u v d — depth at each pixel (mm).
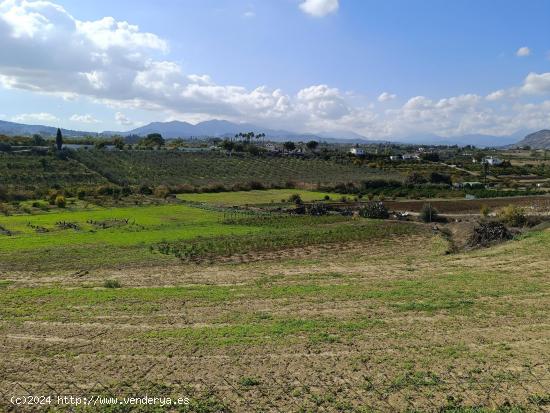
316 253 40906
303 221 62188
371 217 67688
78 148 132000
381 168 141125
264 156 154000
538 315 20734
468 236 45656
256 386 13836
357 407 12539
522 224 54219
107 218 62312
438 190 99938
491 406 12523
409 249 42188
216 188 101688
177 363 15648
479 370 14711
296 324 19703
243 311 22016
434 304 22484
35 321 20547
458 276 29156
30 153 116062
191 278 30422
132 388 13766
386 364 15320
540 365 15133
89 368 15289
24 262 36094
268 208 75688
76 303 23594
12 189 84562
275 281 29016
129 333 18859
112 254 39594
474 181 112938
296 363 15523
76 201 78938
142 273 32469
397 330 18891
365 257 38500
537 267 31203
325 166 142375
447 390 13453
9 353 16703
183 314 21609
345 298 24016
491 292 24672
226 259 38344
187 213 68938
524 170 136875
